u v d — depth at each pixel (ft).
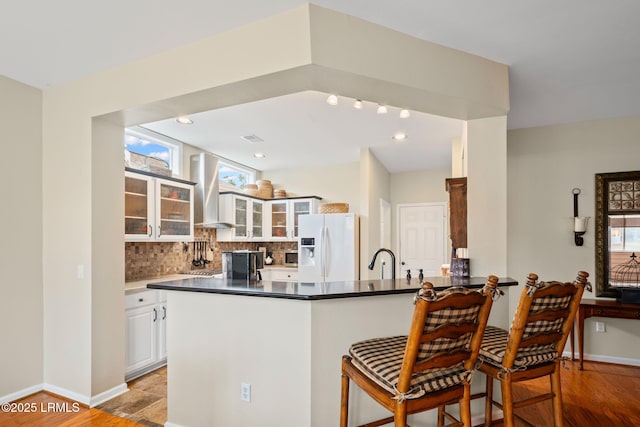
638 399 8.75
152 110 7.98
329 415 6.16
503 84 7.86
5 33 6.63
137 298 9.96
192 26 6.44
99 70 8.17
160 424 7.46
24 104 8.82
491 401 6.93
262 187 18.67
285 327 6.28
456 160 13.48
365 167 15.14
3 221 8.33
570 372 10.60
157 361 10.55
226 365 6.77
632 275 11.39
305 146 15.01
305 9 5.90
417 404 4.51
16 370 8.46
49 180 9.06
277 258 19.27
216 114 11.03
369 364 5.04
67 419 7.63
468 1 5.76
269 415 6.36
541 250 12.48
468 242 8.58
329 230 15.33
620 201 11.60
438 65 7.01
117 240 9.06
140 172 11.15
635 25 6.41
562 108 10.81
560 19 6.25
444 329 4.40
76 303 8.58
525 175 12.76
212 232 16.16
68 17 6.15
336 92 7.02
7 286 8.37
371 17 6.21
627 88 9.30
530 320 5.40
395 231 20.56
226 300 6.82
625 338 11.37
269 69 6.15
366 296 6.31
